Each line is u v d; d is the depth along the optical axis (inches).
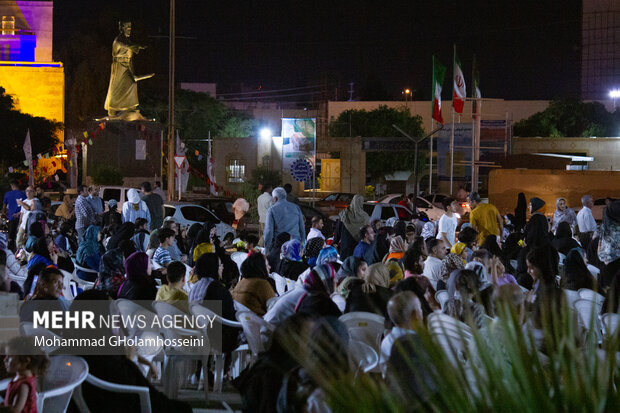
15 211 708.0
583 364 79.1
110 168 1631.4
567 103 2603.3
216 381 285.0
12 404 163.9
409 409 83.5
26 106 2517.2
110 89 1785.2
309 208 974.4
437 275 365.1
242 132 2871.6
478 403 80.4
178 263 284.7
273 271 440.8
